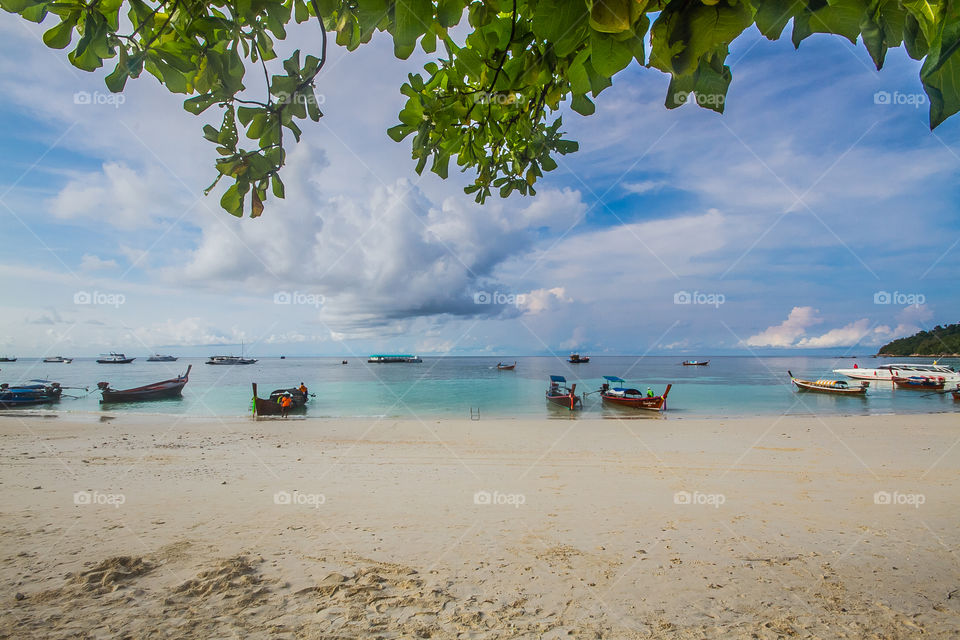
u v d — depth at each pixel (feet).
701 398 153.99
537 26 3.34
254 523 29.55
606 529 28.96
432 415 114.62
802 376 289.12
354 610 18.34
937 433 74.79
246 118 5.25
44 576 20.90
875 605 19.06
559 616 18.17
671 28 3.01
